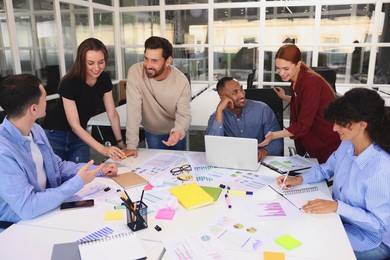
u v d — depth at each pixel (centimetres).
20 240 118
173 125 253
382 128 132
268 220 129
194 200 144
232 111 226
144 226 125
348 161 148
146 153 218
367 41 530
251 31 562
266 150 210
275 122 230
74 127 204
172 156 211
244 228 124
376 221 130
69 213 138
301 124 202
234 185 163
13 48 348
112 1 577
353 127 134
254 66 578
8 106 138
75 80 203
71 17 461
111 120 234
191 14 577
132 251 108
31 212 131
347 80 552
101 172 176
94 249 108
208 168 187
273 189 158
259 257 106
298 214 133
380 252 139
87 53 194
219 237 118
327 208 134
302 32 544
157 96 230
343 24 529
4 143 135
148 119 246
